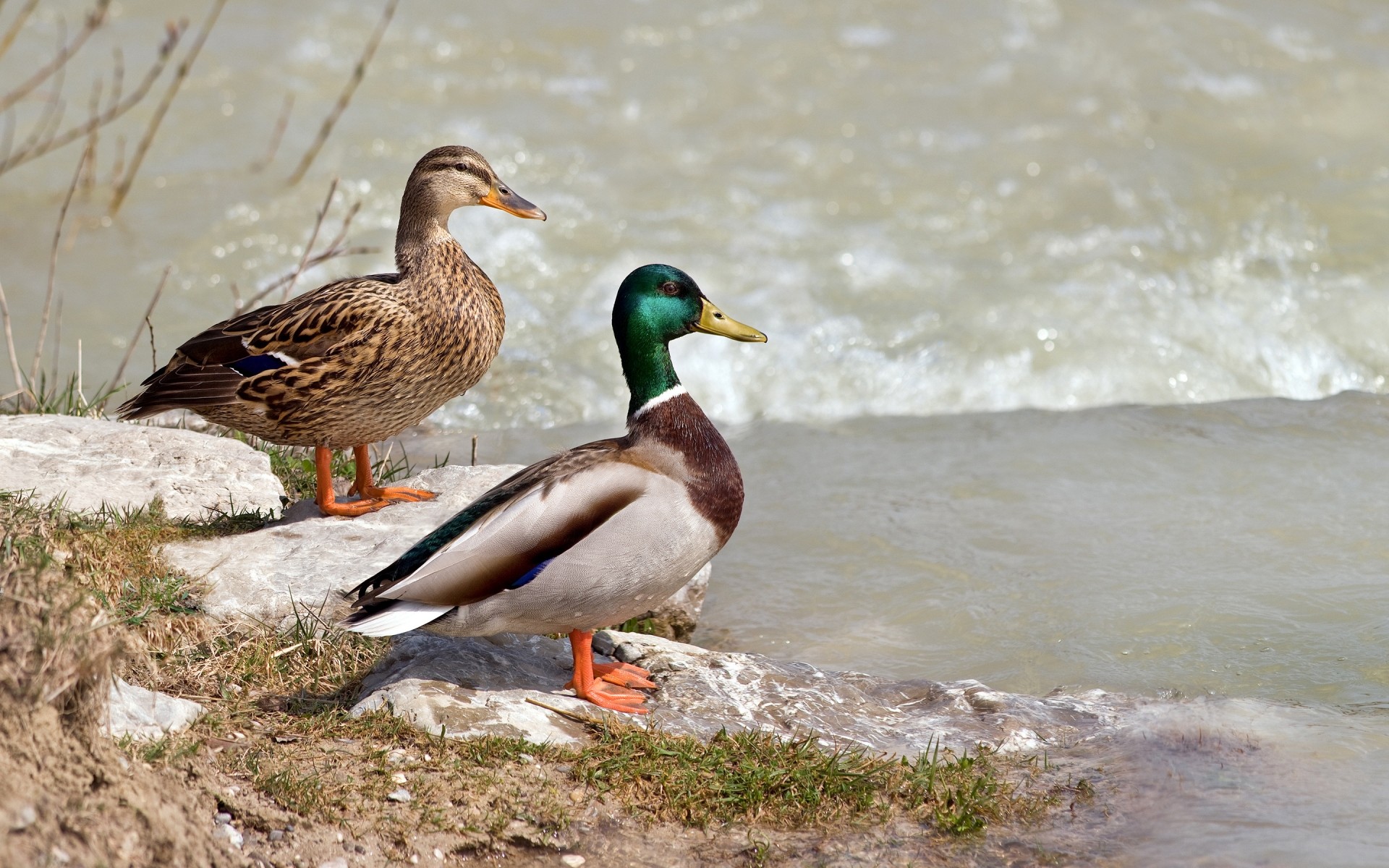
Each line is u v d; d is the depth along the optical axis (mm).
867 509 12266
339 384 9172
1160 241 17672
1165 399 15016
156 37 21297
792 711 8164
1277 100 20938
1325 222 18094
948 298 16391
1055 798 7434
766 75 21109
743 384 15195
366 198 18125
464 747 7289
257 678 7891
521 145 19219
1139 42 22156
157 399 9289
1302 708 8602
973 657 9664
